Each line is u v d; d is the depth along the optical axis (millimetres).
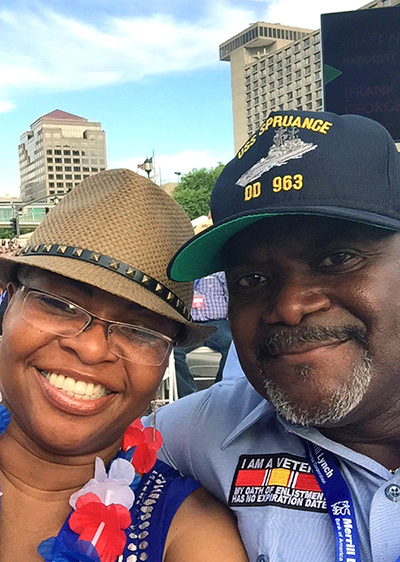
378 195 367
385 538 362
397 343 365
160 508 407
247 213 360
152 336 397
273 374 385
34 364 385
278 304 372
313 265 373
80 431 389
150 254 401
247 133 40781
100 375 384
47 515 408
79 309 381
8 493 410
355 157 369
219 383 507
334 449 394
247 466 431
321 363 365
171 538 399
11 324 389
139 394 401
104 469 404
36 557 393
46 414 386
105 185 418
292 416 378
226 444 444
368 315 359
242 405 468
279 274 383
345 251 365
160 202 425
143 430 460
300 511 393
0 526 402
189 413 486
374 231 364
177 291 418
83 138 52500
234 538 404
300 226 372
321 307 365
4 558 393
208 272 436
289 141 378
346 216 348
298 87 36969
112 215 400
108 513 375
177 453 479
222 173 417
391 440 392
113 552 369
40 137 52000
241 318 402
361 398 364
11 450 412
